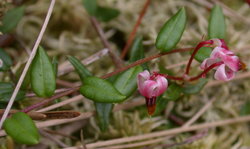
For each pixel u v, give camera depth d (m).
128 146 0.15
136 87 0.14
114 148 0.15
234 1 0.18
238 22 0.18
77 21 0.17
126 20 0.17
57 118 0.14
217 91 0.17
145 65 0.14
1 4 0.14
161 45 0.14
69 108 0.15
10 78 0.15
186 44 0.16
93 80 0.13
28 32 0.17
